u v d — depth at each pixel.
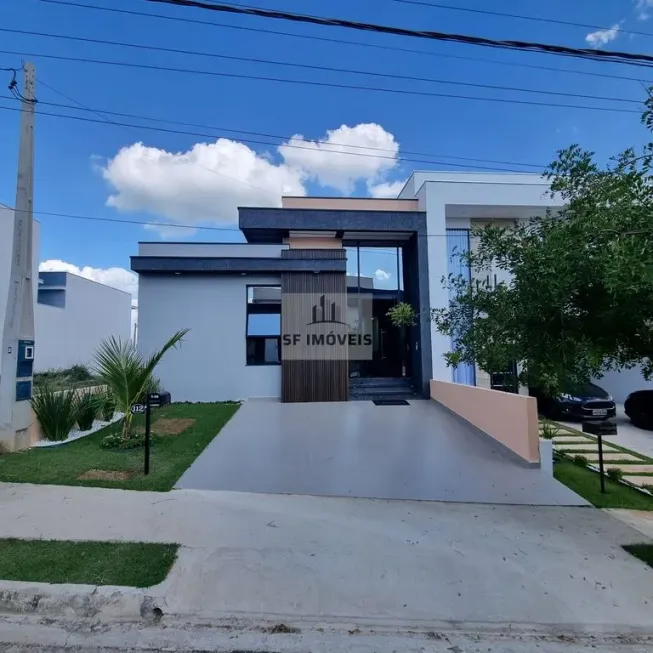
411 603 3.27
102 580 3.36
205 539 4.10
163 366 12.46
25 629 2.95
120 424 8.96
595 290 3.74
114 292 28.78
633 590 3.49
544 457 6.46
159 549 3.86
